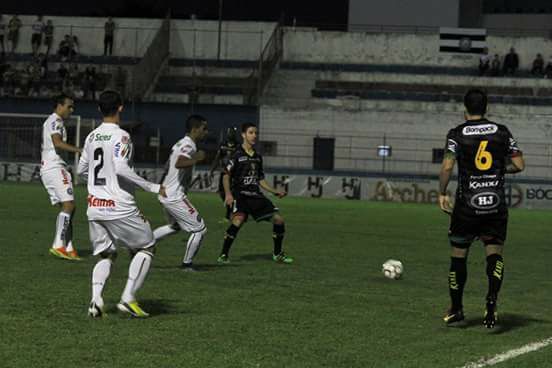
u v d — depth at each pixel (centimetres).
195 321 1555
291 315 1655
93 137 1579
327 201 7106
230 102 9212
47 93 9000
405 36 9862
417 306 1822
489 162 1559
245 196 2533
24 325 1462
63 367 1192
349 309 1750
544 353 1388
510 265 2783
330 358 1300
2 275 2058
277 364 1248
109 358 1250
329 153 8531
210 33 10094
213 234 3531
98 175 1564
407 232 4047
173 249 2839
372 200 7788
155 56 9525
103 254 1598
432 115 8494
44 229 3400
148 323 1520
